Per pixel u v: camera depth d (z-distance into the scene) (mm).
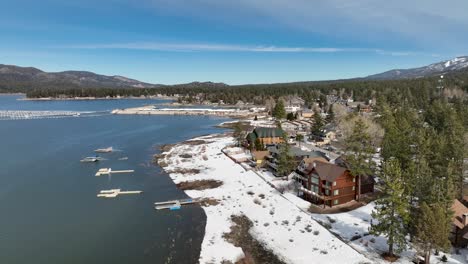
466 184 61844
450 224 38969
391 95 176750
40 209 57562
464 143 62438
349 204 56750
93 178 76188
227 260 40500
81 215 55062
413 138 69625
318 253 41469
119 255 42062
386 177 42312
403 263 38406
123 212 56438
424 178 44844
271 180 71062
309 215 52719
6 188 68375
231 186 69625
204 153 101188
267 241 45375
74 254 42438
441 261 38000
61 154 99750
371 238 44719
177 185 71438
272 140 104062
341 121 118000
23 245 44906
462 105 123188
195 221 52594
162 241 45812
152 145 115250
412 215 40312
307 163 67500
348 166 62062
